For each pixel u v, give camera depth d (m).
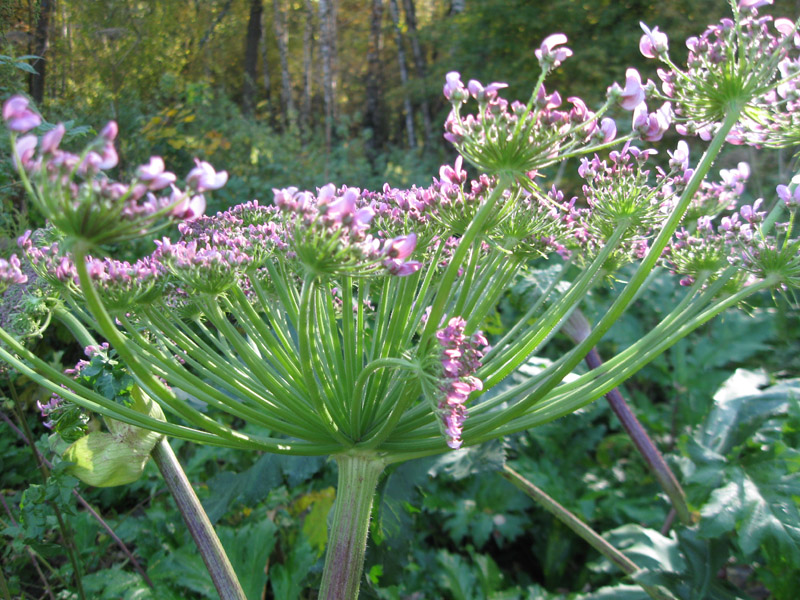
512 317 4.78
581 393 1.74
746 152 7.40
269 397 1.83
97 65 6.19
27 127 1.15
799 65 1.81
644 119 1.63
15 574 2.99
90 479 1.93
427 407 1.78
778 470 2.43
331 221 1.46
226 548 3.01
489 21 15.18
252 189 8.35
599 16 13.75
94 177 1.18
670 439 4.42
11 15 3.90
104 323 1.33
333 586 1.71
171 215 1.24
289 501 3.89
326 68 21.38
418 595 3.76
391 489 2.53
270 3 25.77
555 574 4.07
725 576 3.22
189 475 3.62
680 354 4.49
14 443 3.62
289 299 1.86
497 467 2.58
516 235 1.90
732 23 1.59
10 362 1.60
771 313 4.59
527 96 14.47
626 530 3.45
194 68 15.12
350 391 1.76
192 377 1.71
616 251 2.13
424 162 16.36
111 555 3.47
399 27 22.56
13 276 1.66
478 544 3.94
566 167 10.99
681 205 1.53
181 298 2.07
